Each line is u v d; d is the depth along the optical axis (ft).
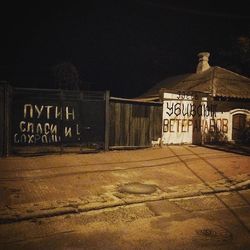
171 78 88.84
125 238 17.61
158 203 24.22
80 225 19.35
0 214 20.16
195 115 59.06
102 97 45.52
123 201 23.65
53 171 33.27
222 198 26.25
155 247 16.56
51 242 16.88
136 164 38.60
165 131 55.83
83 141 44.55
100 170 34.55
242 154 49.26
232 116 63.72
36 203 22.57
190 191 27.07
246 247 16.81
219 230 19.07
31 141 41.34
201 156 46.06
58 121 42.70
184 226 19.60
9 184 27.76
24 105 40.70
